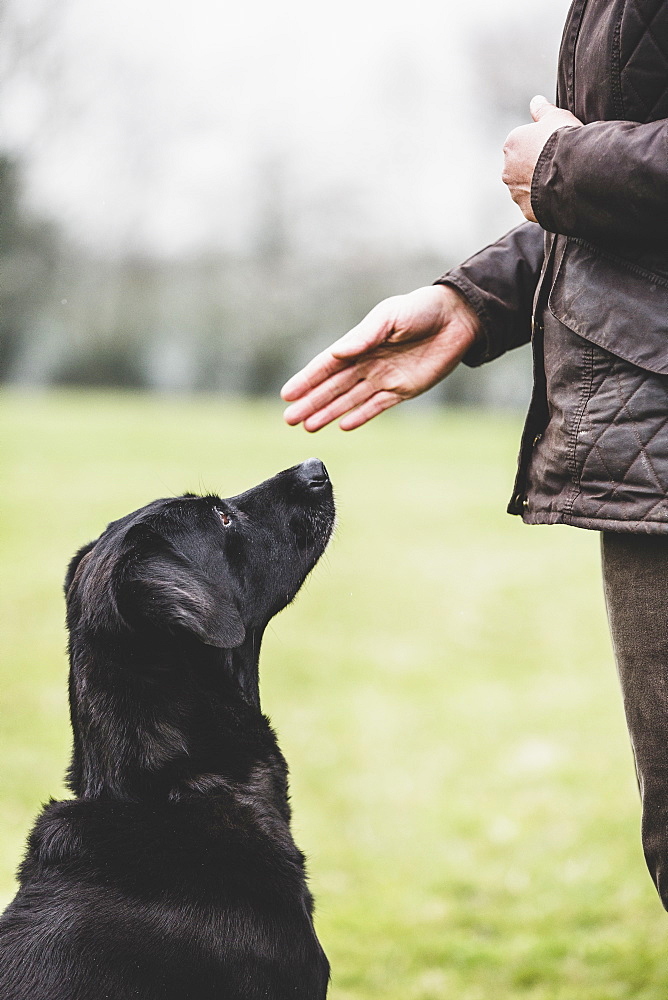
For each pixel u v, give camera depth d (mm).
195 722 2406
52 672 6863
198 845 2283
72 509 12109
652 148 1866
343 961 3693
